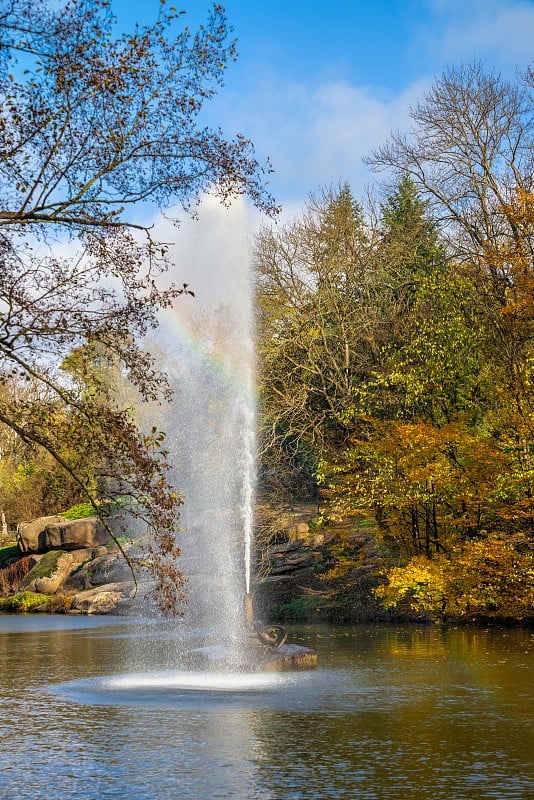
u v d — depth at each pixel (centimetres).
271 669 1864
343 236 4119
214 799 902
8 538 6378
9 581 5284
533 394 2705
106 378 1345
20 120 1203
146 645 2580
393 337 3888
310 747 1138
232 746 1147
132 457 1258
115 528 5053
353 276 4100
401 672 1833
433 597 2856
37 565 5144
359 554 3578
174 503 1307
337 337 3922
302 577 3716
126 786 958
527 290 2669
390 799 892
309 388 3862
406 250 4147
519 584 2709
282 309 3997
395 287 4094
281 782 965
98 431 1254
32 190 1235
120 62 1223
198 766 1044
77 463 1295
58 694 1603
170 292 1303
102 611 4231
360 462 3272
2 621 3938
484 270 3109
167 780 980
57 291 1244
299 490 4156
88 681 1775
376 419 3108
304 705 1446
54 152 1221
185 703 1479
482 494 2752
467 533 2995
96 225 1265
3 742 1185
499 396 2852
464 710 1393
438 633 2673
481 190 3575
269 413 3800
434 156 3706
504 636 2536
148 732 1239
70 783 973
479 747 1130
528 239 2830
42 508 6406
